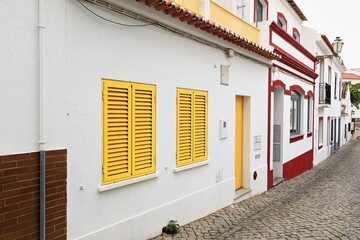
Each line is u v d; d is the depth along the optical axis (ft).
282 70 35.06
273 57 29.40
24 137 10.99
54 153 11.93
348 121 112.06
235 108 26.07
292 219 21.70
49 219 11.80
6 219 10.50
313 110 51.06
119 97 14.83
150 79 16.56
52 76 11.83
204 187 21.48
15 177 10.73
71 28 12.53
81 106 13.00
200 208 20.98
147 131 16.49
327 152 65.67
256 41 29.73
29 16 11.09
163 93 17.51
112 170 14.52
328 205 26.11
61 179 12.22
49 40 11.70
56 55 11.95
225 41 22.81
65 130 12.35
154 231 16.99
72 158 12.67
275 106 36.11
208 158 21.76
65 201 12.40
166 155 17.87
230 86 24.32
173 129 18.38
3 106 10.42
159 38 17.10
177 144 18.74
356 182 37.50
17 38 10.76
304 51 43.06
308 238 17.78
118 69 14.67
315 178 40.19
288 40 36.40
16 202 10.77
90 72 13.35
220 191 23.30
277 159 36.35
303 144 45.19
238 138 27.43
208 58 21.45
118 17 14.57
